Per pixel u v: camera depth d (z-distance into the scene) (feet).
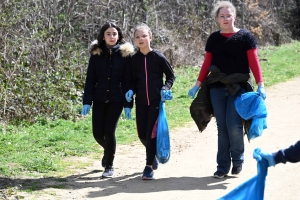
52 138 75.82
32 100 91.45
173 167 61.98
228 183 54.24
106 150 57.88
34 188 52.47
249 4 221.25
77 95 103.35
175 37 163.63
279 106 103.81
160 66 56.70
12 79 92.68
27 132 81.25
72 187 53.26
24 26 110.52
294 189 50.96
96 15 143.23
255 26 225.56
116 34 57.47
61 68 107.65
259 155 33.12
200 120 58.70
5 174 57.11
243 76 55.06
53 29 116.47
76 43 123.95
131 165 63.36
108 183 54.95
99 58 57.41
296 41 252.62
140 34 56.39
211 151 70.38
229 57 55.31
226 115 55.57
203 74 57.47
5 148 69.92
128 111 56.70
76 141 75.66
